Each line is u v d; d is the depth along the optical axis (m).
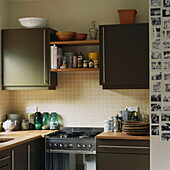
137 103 4.07
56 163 3.70
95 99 4.20
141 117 4.04
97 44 4.07
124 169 3.43
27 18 4.03
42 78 4.00
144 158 3.38
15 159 3.21
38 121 4.23
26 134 3.78
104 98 4.18
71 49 4.27
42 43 4.00
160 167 3.10
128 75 3.74
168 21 3.15
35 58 4.02
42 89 4.02
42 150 3.77
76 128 4.22
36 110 4.37
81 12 4.25
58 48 4.00
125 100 4.11
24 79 4.05
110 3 4.16
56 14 4.32
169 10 3.15
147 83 3.70
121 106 4.12
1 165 2.96
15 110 4.42
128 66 3.74
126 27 3.75
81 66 3.99
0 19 4.15
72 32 3.99
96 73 4.20
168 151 3.09
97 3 4.20
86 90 4.23
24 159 3.40
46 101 4.35
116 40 3.77
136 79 3.72
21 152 3.34
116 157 3.45
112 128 3.89
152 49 3.17
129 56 3.74
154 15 3.18
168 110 3.11
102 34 3.81
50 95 4.34
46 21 4.11
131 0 4.09
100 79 3.81
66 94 4.29
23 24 4.10
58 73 4.31
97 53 3.98
